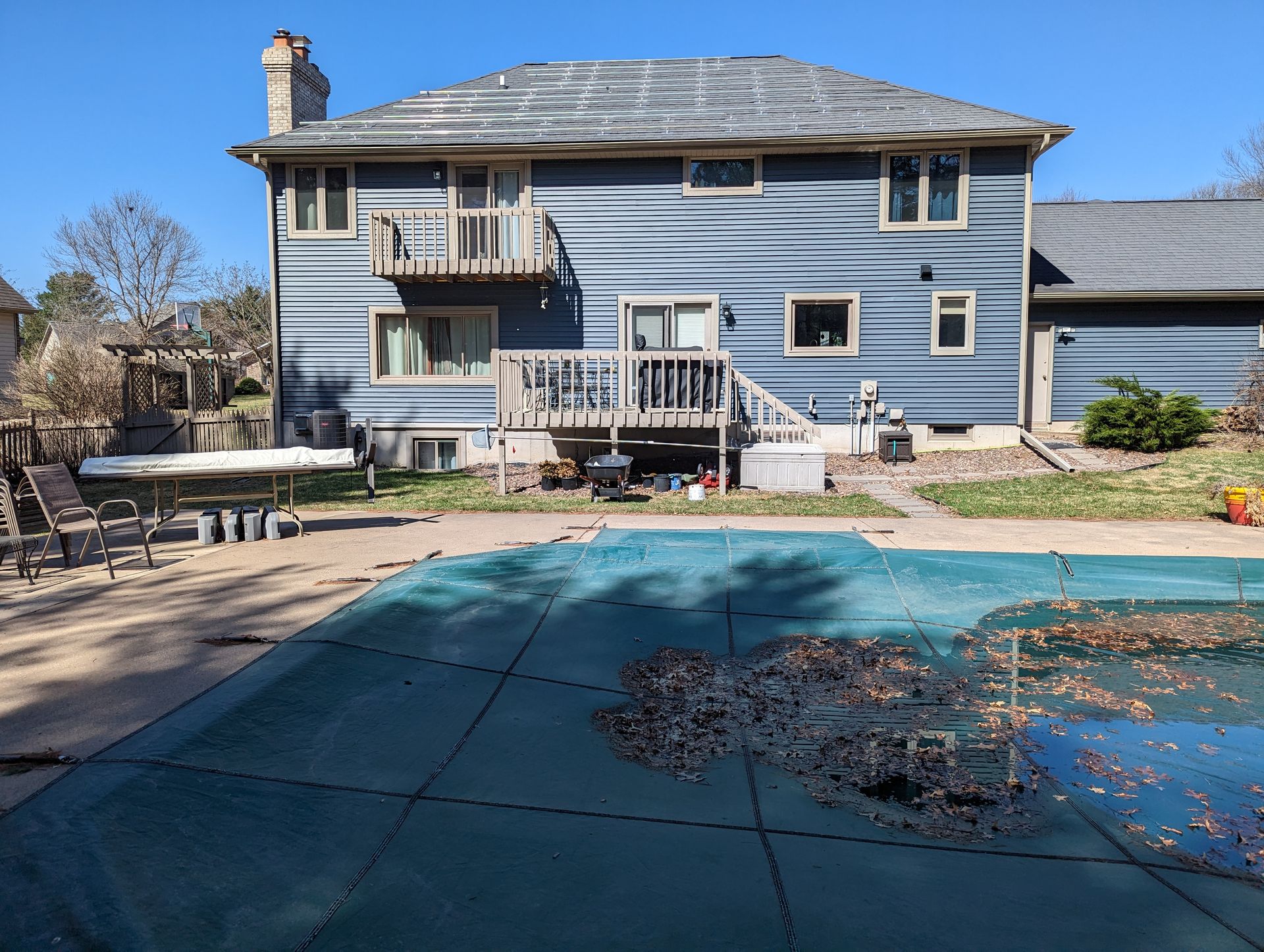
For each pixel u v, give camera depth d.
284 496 14.41
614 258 17.33
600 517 12.09
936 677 6.49
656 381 16.38
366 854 3.87
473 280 17.16
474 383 17.66
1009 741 5.41
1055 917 3.64
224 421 19.39
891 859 4.06
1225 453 16.28
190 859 3.65
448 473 17.08
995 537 10.36
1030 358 18.95
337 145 16.86
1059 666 6.74
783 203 17.03
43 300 51.38
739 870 3.90
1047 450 15.96
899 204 16.95
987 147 16.56
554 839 4.09
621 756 5.08
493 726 5.34
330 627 6.38
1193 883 3.94
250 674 5.40
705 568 8.68
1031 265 18.98
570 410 14.68
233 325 40.88
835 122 17.03
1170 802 4.69
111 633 6.36
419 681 5.83
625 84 19.94
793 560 8.97
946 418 17.22
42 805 3.80
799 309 17.31
